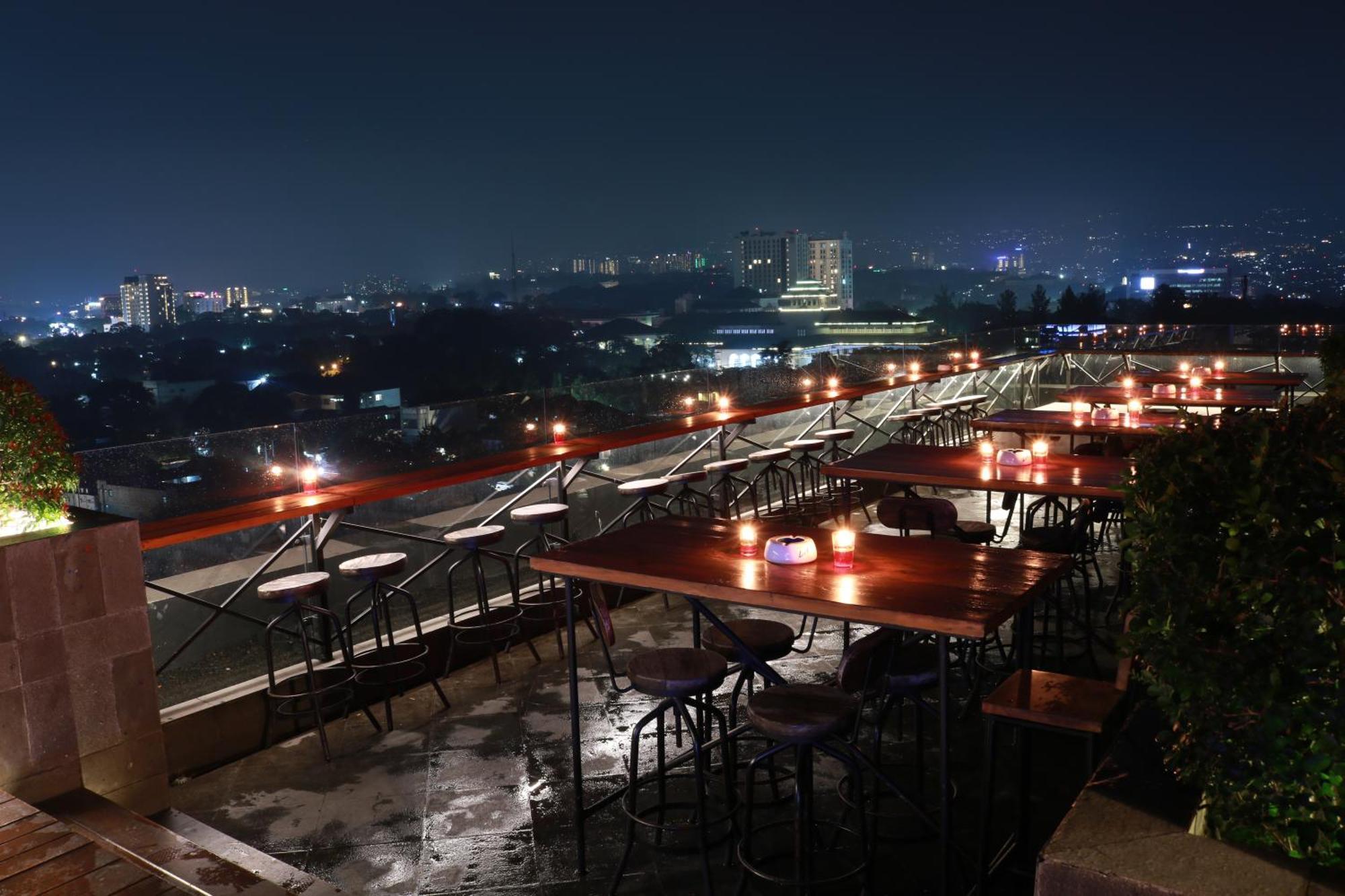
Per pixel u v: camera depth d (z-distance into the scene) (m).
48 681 3.04
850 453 7.77
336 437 4.72
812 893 2.77
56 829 2.62
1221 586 1.60
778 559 2.90
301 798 3.46
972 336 10.77
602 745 3.79
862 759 2.69
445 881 2.89
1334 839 1.53
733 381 7.54
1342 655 1.46
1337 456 1.54
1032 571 2.79
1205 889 1.49
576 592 5.33
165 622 3.93
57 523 3.19
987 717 2.49
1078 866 1.58
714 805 3.29
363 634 4.75
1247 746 1.57
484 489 5.40
